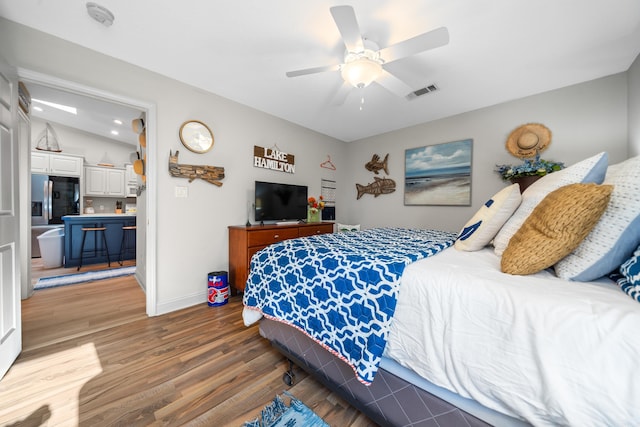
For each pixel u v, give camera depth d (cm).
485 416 80
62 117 459
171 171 234
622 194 82
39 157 474
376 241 174
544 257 87
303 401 128
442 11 152
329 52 196
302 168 370
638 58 197
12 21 164
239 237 266
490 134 290
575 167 116
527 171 232
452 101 279
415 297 96
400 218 375
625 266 76
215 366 155
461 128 313
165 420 115
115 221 420
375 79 195
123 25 168
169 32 174
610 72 221
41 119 484
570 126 242
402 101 280
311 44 186
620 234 77
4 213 145
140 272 309
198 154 255
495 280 86
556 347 65
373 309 101
